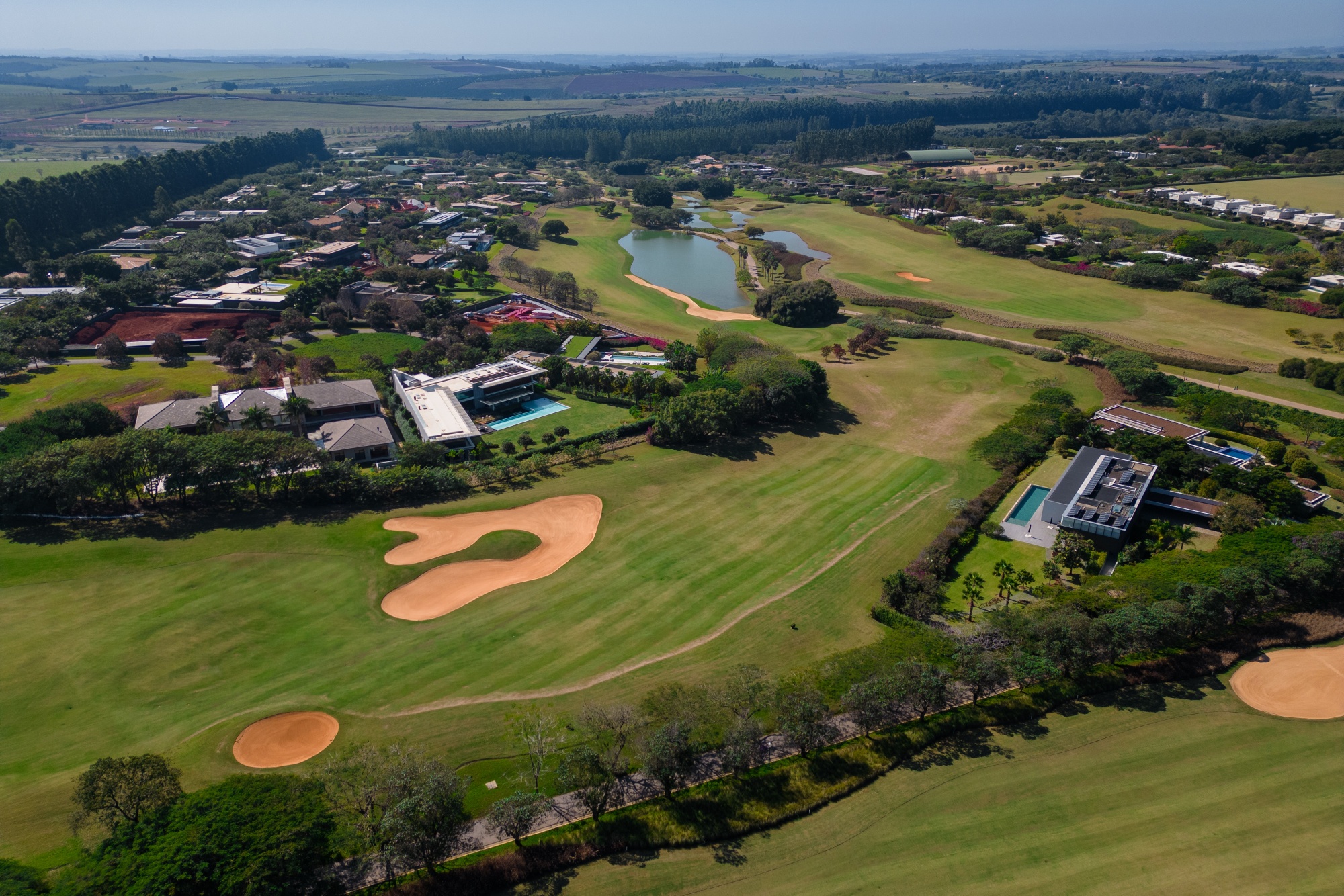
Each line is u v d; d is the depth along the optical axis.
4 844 62.28
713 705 77.38
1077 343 180.88
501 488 123.69
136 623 89.06
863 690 73.19
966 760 73.12
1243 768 71.62
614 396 163.50
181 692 79.81
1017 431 141.12
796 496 123.88
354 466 121.88
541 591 98.50
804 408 150.38
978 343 196.75
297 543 105.88
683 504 120.81
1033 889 60.53
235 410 138.88
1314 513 113.56
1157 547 105.38
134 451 108.50
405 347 189.12
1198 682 82.19
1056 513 113.75
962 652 78.88
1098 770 71.62
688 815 66.88
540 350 187.12
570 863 62.91
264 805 59.97
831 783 69.94
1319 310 196.00
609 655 86.94
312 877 59.22
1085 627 80.31
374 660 85.38
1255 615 91.44
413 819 59.34
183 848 54.97
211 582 97.00
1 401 153.62
